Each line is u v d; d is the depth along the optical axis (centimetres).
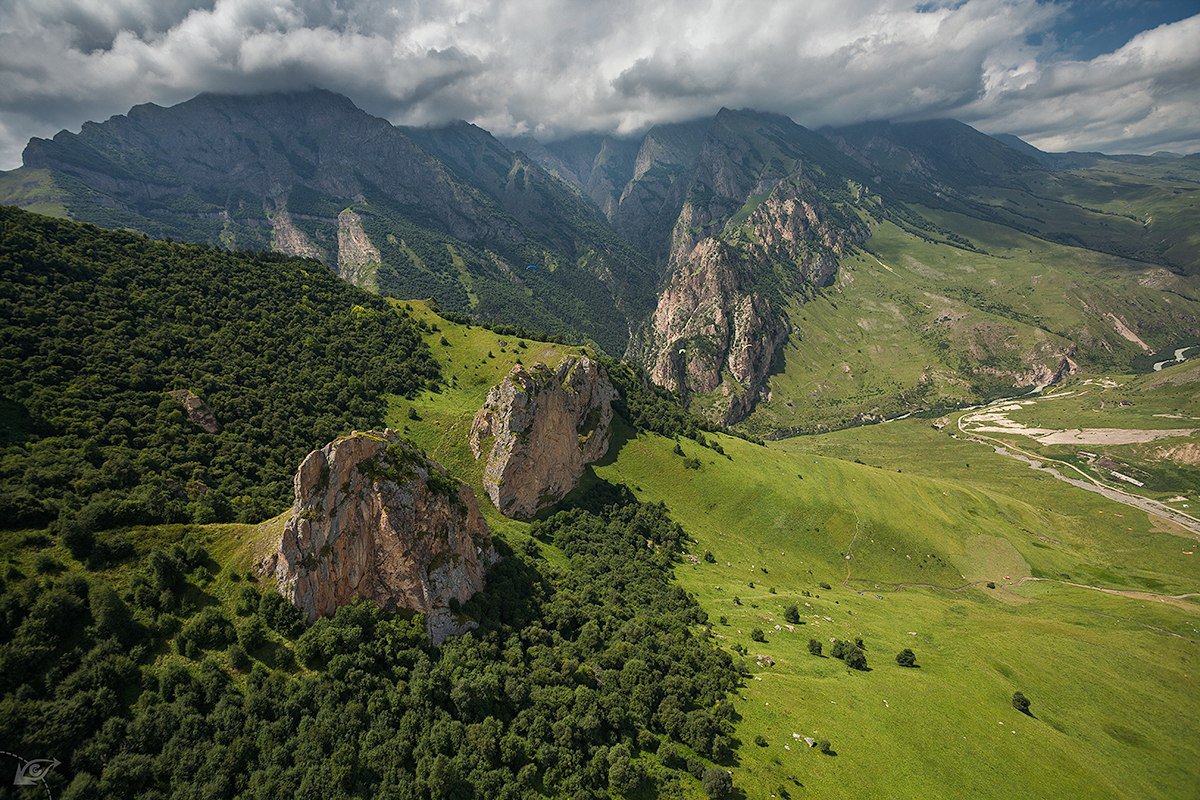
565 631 10781
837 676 11038
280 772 6425
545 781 7350
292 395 15688
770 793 7812
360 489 8750
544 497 16288
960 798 8412
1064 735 10381
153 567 7456
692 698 9394
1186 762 10144
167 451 11975
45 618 6550
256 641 7269
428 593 8975
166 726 6369
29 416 11100
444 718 7588
